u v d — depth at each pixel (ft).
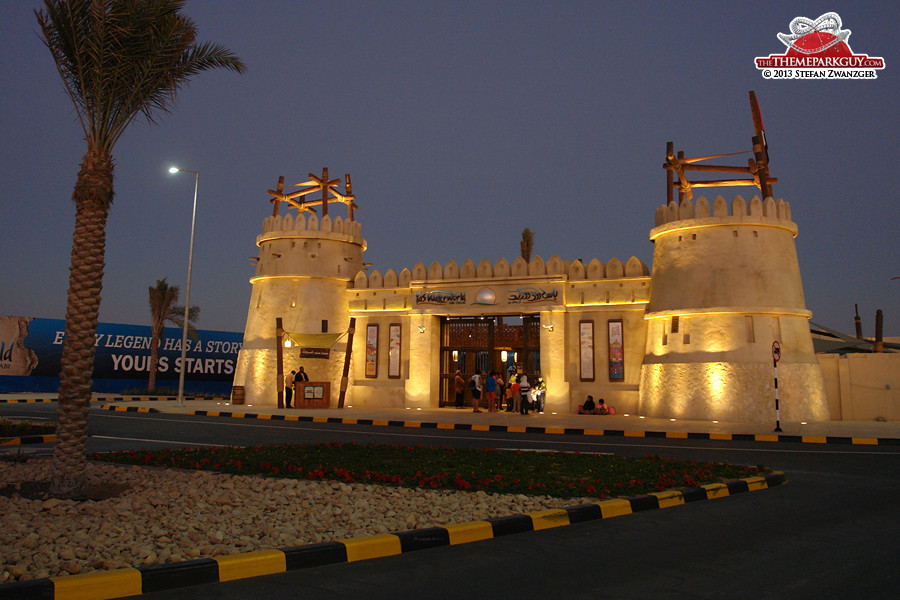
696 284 77.30
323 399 91.61
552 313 87.86
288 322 97.50
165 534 20.93
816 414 73.31
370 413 82.64
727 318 75.10
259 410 84.38
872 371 77.05
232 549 19.44
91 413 78.95
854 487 33.19
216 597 16.60
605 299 86.84
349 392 96.94
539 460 38.47
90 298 30.27
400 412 85.40
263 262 100.99
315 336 94.12
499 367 99.09
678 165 84.74
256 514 23.97
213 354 150.82
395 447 44.50
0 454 39.17
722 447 50.85
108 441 50.44
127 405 88.43
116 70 31.58
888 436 55.57
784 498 30.22
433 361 94.22
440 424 68.54
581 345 87.30
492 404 88.02
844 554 20.67
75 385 29.19
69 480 28.19
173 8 32.53
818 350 94.68
